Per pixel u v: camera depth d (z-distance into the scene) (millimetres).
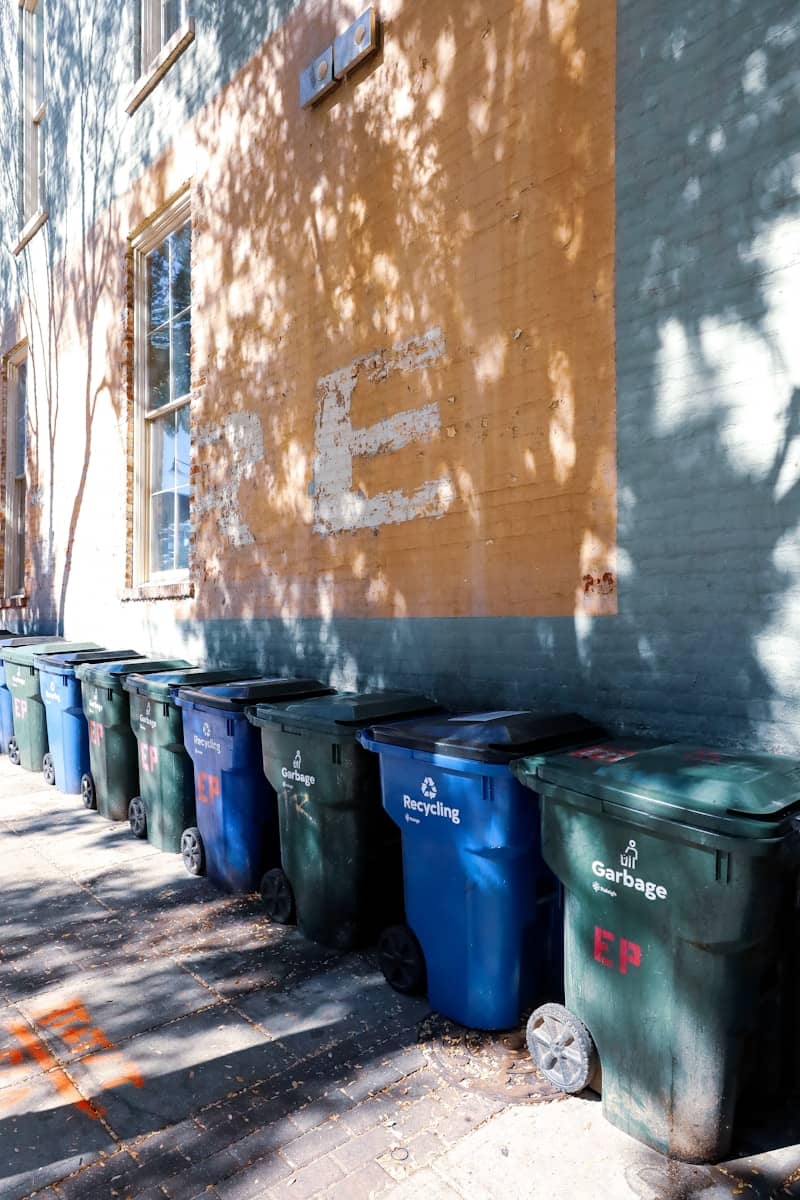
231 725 4512
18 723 8086
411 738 3271
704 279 3154
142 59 7680
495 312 4074
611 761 2711
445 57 4344
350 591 5117
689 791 2375
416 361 4578
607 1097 2643
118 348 8297
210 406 6684
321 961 3836
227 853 4680
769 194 2945
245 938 4098
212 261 6633
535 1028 2889
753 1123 2619
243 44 6156
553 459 3779
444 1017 3301
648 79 3350
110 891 4746
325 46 5258
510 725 3199
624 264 3449
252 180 6082
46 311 10445
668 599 3287
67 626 9742
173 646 7270
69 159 9539
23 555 12078
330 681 5293
